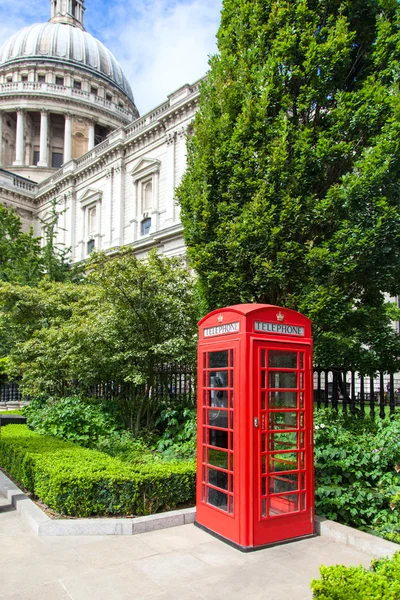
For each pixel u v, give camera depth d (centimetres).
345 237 714
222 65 873
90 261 1090
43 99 5434
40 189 4606
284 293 793
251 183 763
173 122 3061
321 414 783
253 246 748
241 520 501
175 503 639
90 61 6112
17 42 6053
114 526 554
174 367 1075
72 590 414
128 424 1073
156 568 457
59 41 5991
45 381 1333
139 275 967
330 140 739
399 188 706
